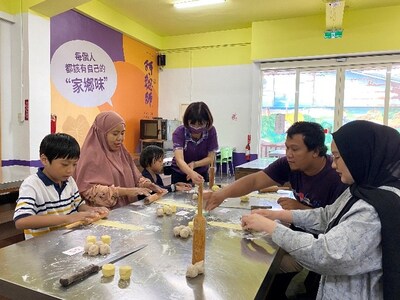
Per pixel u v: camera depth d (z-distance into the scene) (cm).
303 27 491
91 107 463
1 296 80
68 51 419
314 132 142
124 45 524
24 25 340
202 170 248
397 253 78
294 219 124
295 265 139
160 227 124
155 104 624
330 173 146
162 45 617
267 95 558
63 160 136
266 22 513
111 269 81
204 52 593
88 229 120
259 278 82
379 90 486
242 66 567
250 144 565
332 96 514
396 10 440
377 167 88
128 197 176
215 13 487
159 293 74
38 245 102
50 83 386
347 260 80
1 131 346
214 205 154
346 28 466
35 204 131
